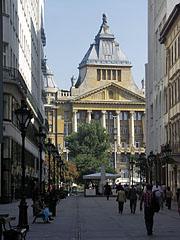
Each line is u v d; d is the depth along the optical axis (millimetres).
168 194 44938
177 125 62500
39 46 93500
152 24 84312
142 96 184125
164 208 46781
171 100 66438
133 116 185750
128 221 31500
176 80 62906
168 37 67625
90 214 38938
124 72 184750
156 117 80438
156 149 79062
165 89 71500
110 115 185125
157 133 79750
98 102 182375
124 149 184000
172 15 61750
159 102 77375
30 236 22781
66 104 182625
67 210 45000
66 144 165625
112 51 185250
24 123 26438
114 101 183125
